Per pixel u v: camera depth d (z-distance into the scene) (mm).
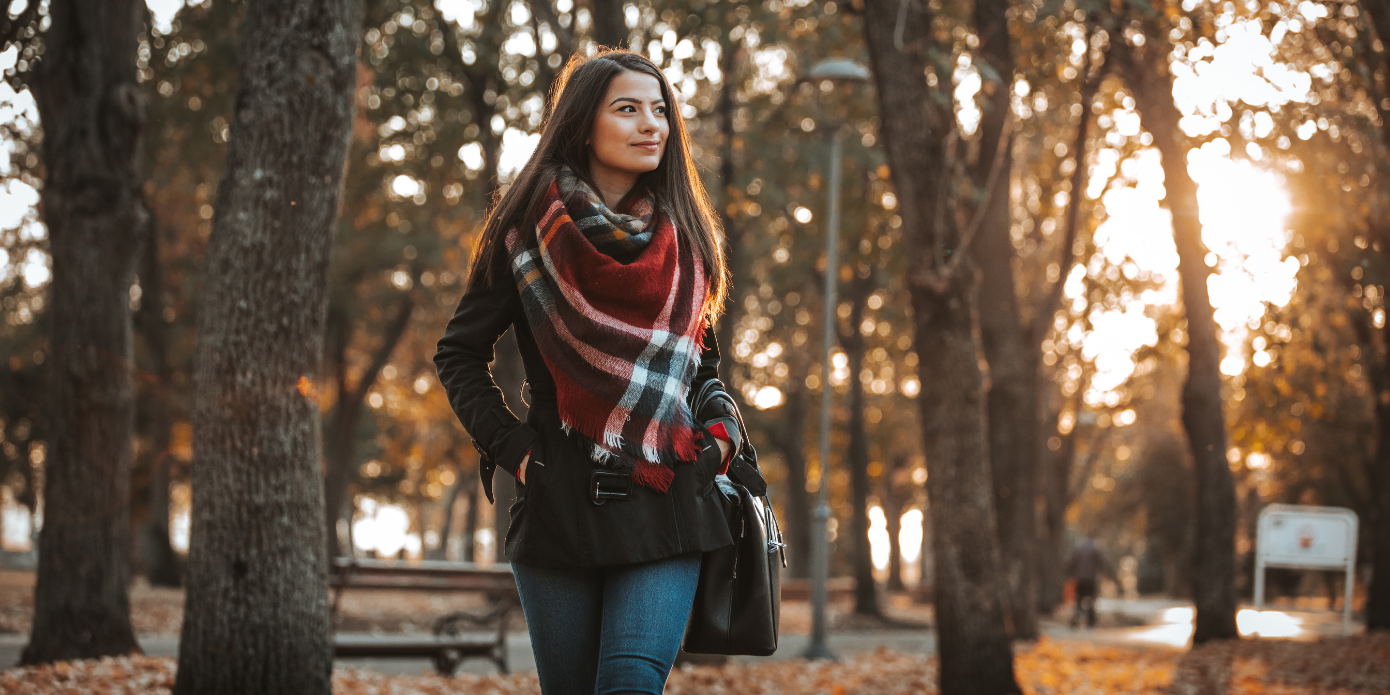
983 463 7961
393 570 9219
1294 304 12312
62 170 7941
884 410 31156
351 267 21953
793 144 14914
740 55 15688
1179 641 16047
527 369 2291
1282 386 13875
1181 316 16188
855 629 18766
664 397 2100
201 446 5121
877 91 8102
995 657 7773
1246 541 37938
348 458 23719
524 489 2186
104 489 7824
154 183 19234
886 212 14477
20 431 24281
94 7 7961
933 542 8000
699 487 2178
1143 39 9438
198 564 5082
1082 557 21609
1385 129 9680
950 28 13266
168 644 10336
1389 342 14742
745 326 27359
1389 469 15836
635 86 2328
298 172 5172
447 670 8664
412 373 28625
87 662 7141
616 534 2096
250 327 5098
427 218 20938
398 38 14977
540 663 2217
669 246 2205
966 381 7938
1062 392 29016
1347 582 15273
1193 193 12727
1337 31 8945
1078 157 13875
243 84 5234
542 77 13633
